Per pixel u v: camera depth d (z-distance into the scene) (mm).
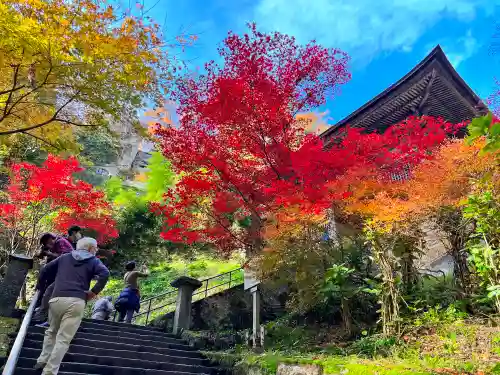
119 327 7211
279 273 7734
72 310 4016
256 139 9031
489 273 4859
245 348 6551
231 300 9000
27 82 4262
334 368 3785
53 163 10461
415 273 6195
